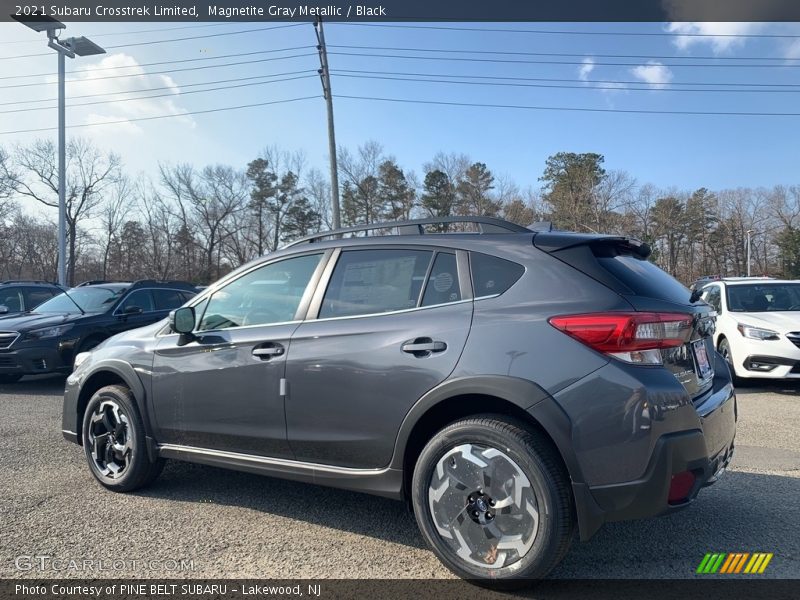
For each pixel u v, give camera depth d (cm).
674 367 288
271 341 367
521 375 285
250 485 455
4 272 5141
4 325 888
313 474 350
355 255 367
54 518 387
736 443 564
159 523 379
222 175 5991
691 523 377
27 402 796
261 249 6062
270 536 360
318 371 344
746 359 809
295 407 352
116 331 966
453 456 302
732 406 347
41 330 877
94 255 5906
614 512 272
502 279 314
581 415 273
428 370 308
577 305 289
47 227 5459
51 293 1307
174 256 6028
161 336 429
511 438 285
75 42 2325
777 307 880
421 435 326
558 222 5159
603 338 276
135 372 428
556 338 284
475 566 293
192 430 401
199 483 459
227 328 398
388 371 321
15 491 438
